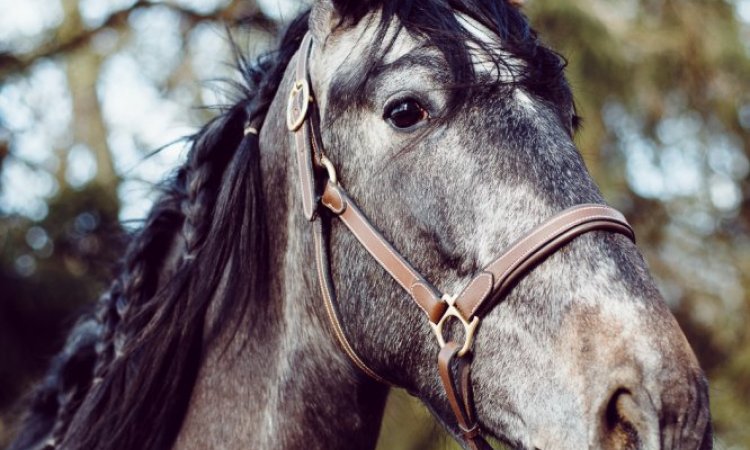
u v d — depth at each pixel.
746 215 8.02
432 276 1.67
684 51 6.95
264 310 1.94
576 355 1.52
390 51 1.74
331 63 1.84
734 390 7.06
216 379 1.96
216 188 2.03
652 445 1.42
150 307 1.97
